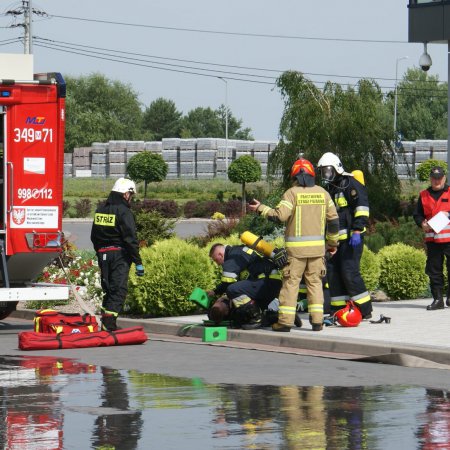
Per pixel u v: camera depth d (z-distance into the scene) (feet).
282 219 116.98
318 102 309.63
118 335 115.34
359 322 122.72
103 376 92.38
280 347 113.39
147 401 79.66
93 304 151.64
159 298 135.64
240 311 120.98
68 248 165.37
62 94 130.52
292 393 83.20
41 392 83.87
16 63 129.08
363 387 86.28
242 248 121.80
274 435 67.56
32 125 129.18
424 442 65.57
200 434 67.97
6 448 64.34
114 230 120.06
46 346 111.34
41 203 130.00
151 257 136.56
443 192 140.26
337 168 123.54
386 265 158.92
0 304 139.74
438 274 141.18
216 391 84.12
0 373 94.38
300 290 127.75
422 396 81.82
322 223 118.32
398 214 283.18
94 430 69.26
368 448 63.98
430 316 133.80
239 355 107.14
